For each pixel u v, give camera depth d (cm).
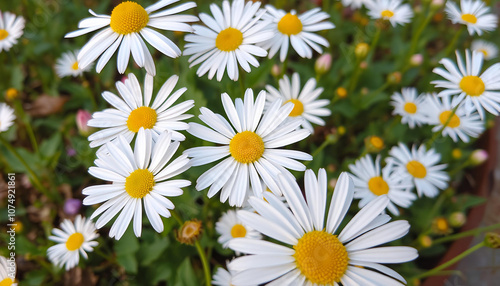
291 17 30
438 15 44
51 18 43
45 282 32
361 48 33
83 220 30
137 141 24
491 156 34
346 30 43
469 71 29
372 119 38
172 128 26
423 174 31
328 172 32
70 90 39
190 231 26
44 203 35
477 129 32
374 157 34
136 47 26
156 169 24
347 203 23
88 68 37
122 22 26
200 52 28
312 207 23
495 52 39
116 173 24
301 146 34
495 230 37
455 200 32
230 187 25
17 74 40
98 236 30
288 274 22
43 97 39
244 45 28
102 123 26
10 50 42
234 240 22
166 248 31
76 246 29
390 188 30
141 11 26
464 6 34
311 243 22
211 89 33
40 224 34
